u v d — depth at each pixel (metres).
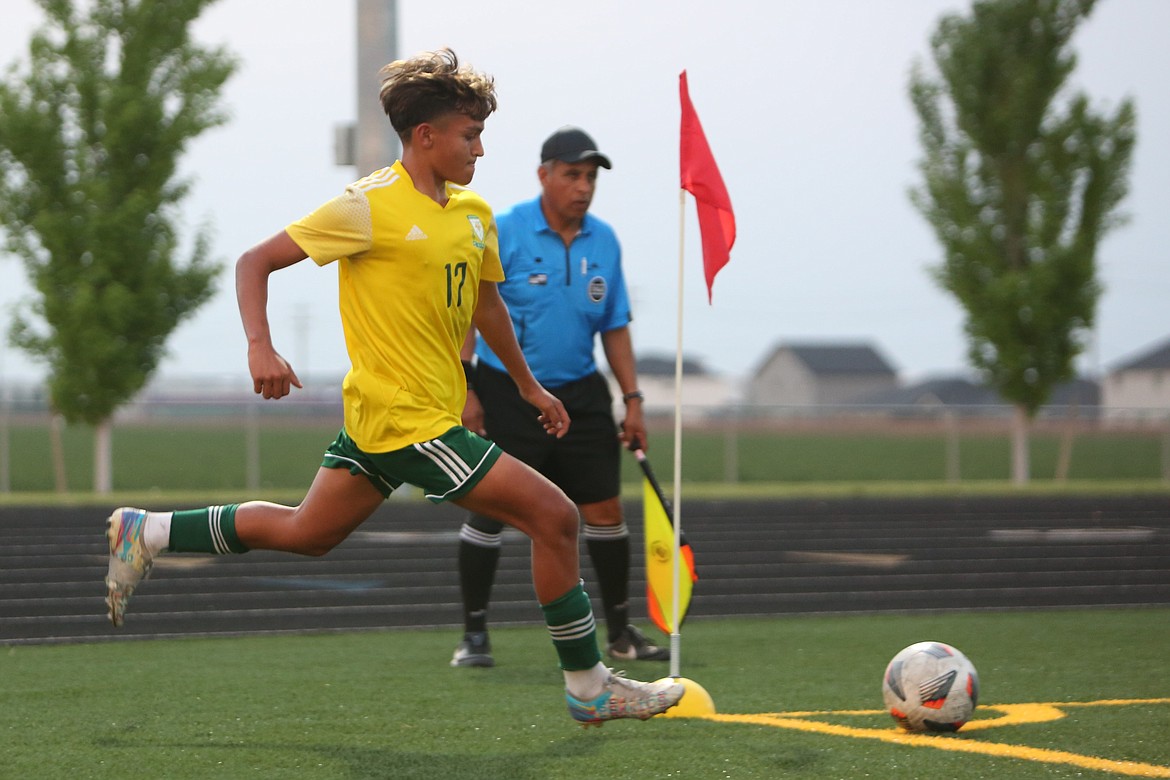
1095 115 68.69
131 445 121.94
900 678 13.45
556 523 12.25
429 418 12.23
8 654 19.92
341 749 12.70
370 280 12.20
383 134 46.28
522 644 21.05
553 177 18.47
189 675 17.67
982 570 32.12
